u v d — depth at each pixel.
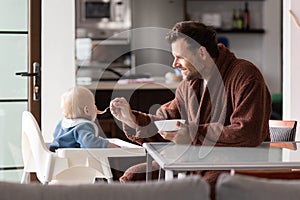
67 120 3.24
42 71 4.77
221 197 1.72
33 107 4.55
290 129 3.97
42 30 4.76
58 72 4.79
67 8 4.80
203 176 3.02
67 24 4.80
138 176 2.95
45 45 4.77
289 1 5.00
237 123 2.97
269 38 9.29
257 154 2.86
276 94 8.74
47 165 3.22
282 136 3.99
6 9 4.66
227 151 2.91
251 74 3.03
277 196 1.71
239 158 2.73
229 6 9.27
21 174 4.73
